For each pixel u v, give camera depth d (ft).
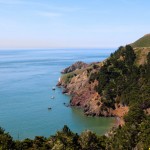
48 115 610.24
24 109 652.89
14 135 484.74
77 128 531.50
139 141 341.82
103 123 565.94
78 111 654.12
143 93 585.22
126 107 607.37
